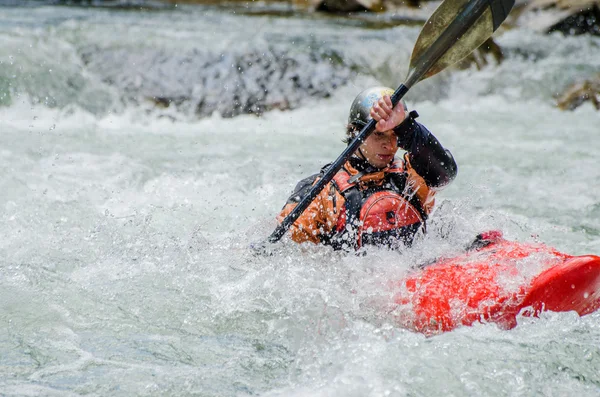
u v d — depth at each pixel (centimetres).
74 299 1348
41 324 1255
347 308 1266
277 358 1155
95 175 2153
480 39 1423
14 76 3184
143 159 2378
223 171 2259
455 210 1485
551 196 2067
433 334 1206
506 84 3791
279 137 2827
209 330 1248
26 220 1720
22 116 2981
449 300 1226
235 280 1406
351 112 1416
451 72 3809
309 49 3769
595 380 1065
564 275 1198
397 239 1336
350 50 3844
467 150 2631
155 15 4678
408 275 1297
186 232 1686
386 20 4997
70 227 1694
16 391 1043
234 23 4525
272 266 1391
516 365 1097
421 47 1418
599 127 3078
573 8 4675
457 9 1391
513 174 2303
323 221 1383
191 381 1082
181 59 3512
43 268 1470
